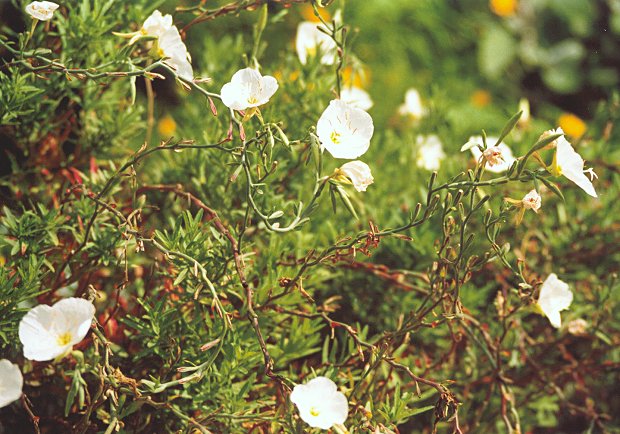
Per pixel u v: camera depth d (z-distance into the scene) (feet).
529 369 5.12
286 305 4.60
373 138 5.68
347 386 4.65
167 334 4.40
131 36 4.24
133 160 4.25
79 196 4.68
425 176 5.52
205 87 5.19
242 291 4.52
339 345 5.09
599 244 5.49
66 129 4.90
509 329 5.00
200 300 4.39
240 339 4.41
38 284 4.33
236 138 4.75
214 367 4.34
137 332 4.55
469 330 4.68
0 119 4.46
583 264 5.52
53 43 4.78
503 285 5.20
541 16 10.78
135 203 4.49
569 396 5.49
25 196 4.79
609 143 5.81
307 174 5.03
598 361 5.37
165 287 4.53
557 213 5.60
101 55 4.67
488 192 5.38
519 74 10.44
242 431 4.35
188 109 5.36
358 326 4.55
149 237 4.85
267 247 4.77
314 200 4.11
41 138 4.81
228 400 4.35
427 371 4.82
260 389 4.58
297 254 4.76
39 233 4.44
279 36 8.12
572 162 4.05
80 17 4.65
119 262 4.33
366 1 9.21
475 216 5.31
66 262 4.49
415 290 4.99
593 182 5.66
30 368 4.49
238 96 4.11
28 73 4.39
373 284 5.10
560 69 10.41
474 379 4.95
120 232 4.35
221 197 4.83
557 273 5.40
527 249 5.45
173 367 4.32
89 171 4.96
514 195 5.41
